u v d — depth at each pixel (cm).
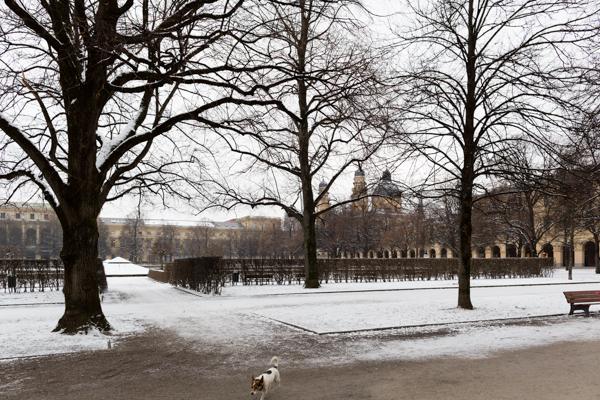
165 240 11444
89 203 1380
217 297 2461
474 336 1324
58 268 2981
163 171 1944
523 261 4247
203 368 985
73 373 949
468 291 1836
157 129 1427
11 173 1418
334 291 2744
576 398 757
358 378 891
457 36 1722
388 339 1284
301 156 2934
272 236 9025
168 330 1438
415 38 1744
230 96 1390
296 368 974
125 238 12112
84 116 1355
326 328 1431
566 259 7081
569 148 1823
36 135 1599
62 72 1350
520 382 856
